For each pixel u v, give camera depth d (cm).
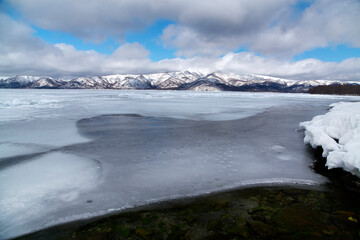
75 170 569
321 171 575
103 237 328
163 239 324
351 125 616
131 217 378
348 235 332
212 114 1669
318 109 2219
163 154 704
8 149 738
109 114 1593
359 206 411
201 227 352
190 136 953
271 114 1748
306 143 823
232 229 346
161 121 1324
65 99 3005
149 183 502
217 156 689
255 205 414
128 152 723
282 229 346
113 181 510
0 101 2252
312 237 328
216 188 482
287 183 507
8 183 493
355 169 467
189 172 565
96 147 775
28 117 1381
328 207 407
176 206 412
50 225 356
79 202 421
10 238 328
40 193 450
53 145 795
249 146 802
